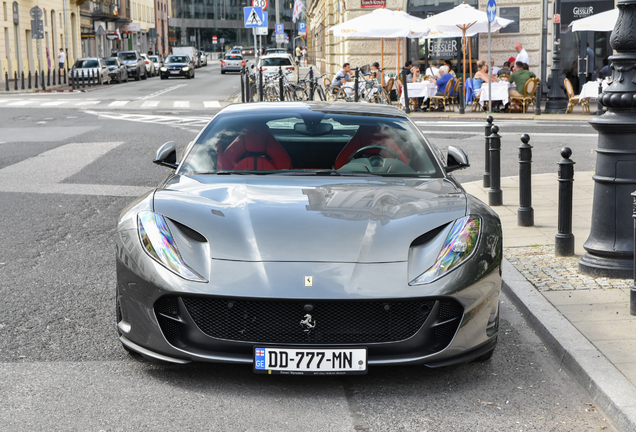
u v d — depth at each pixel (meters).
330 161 4.61
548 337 4.21
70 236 6.87
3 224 7.34
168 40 103.06
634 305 4.48
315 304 3.38
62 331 4.36
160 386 3.60
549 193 8.96
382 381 3.72
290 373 3.42
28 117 19.36
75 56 56.75
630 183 5.27
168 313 3.53
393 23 21.05
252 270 3.43
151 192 4.19
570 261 5.84
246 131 4.86
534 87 20.03
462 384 3.69
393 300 3.37
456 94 22.34
